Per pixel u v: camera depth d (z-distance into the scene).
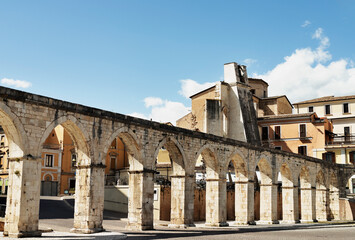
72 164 74.94
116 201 51.69
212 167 39.94
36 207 24.92
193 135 37.22
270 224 45.38
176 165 36.62
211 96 60.81
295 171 51.50
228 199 52.03
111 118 29.91
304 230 38.62
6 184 68.56
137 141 32.06
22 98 24.31
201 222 46.09
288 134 66.25
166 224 38.88
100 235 26.12
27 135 24.62
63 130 74.50
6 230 24.41
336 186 60.47
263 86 74.12
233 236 29.62
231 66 57.62
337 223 50.53
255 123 57.41
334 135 70.31
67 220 39.09
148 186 33.00
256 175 55.47
